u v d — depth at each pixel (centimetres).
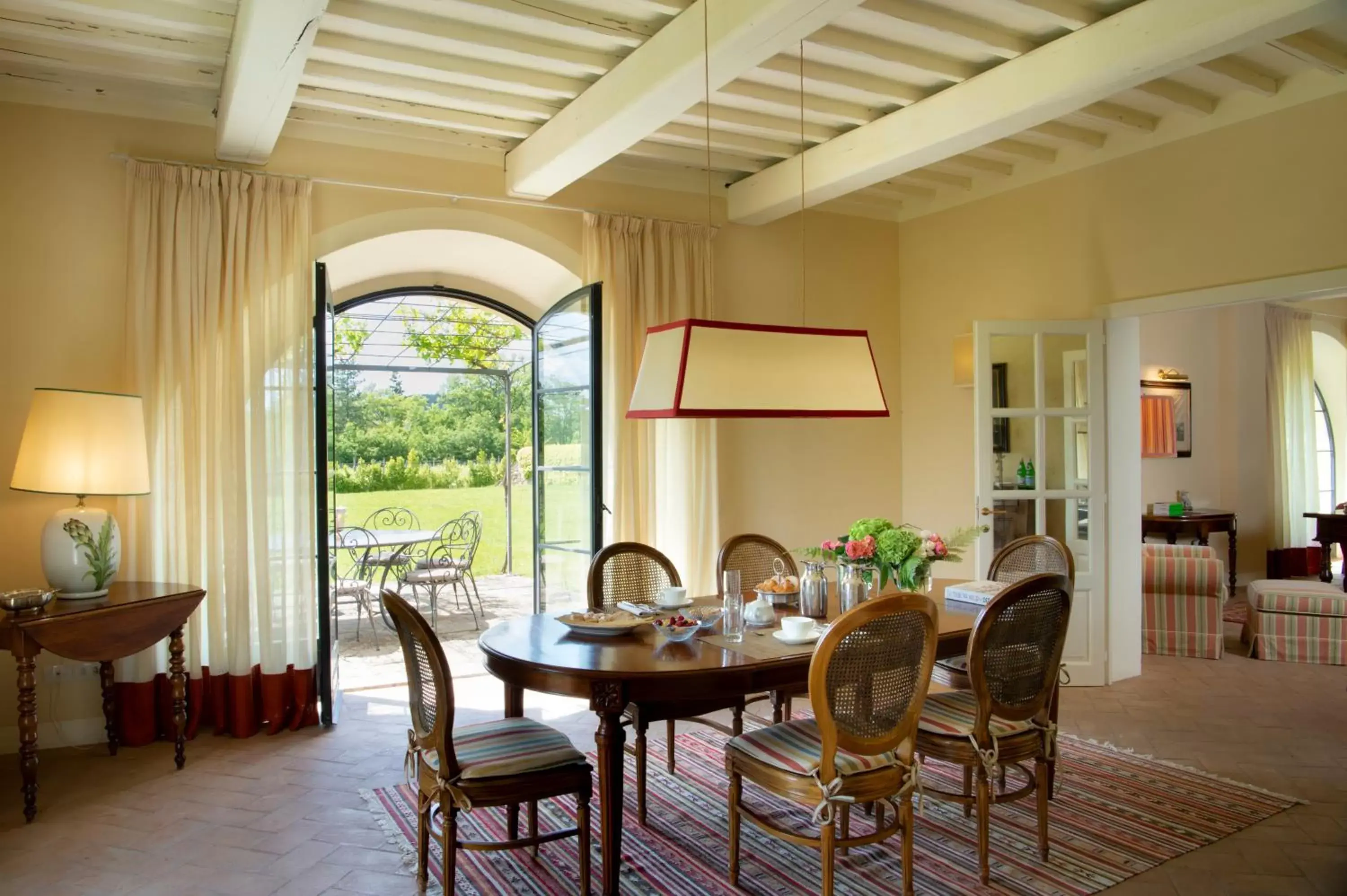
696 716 350
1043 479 522
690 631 290
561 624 319
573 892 277
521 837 314
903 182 579
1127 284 503
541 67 397
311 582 449
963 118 417
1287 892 273
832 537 613
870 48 384
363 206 472
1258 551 851
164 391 420
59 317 415
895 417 637
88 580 366
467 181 497
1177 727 435
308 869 291
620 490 520
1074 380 525
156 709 422
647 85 363
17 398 409
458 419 1288
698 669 258
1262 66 423
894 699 253
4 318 408
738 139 498
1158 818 328
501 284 669
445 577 719
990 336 524
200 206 429
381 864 294
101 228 421
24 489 367
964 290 593
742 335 292
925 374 621
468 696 500
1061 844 306
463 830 320
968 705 302
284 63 326
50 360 414
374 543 693
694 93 361
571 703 483
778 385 293
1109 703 477
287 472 443
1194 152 471
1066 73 371
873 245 631
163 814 336
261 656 434
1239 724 439
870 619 240
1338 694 493
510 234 511
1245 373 846
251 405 434
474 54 381
